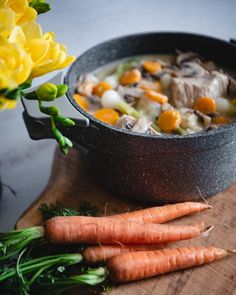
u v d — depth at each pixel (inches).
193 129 23.2
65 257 19.9
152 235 21.2
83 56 26.0
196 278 20.2
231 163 22.1
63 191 24.3
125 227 21.0
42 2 17.6
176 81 25.2
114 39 27.3
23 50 14.7
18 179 27.0
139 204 23.6
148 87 26.0
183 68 26.8
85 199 23.9
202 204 22.7
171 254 20.3
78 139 21.3
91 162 23.2
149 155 20.5
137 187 22.3
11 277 19.4
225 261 20.7
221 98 25.1
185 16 37.8
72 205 23.6
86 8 38.4
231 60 27.1
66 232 20.6
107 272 19.9
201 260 20.3
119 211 23.3
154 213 22.2
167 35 28.0
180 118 23.4
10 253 19.9
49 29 35.9
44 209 22.8
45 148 29.1
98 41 35.0
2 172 27.4
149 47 28.6
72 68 24.7
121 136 20.0
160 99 24.7
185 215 23.0
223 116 24.4
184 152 20.2
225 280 20.0
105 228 20.9
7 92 14.0
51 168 26.3
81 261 20.7
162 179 21.6
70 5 38.6
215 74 26.0
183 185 22.0
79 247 21.3
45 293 19.5
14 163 28.0
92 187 24.5
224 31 36.1
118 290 19.8
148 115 24.4
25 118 21.7
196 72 26.5
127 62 28.5
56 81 22.2
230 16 37.8
